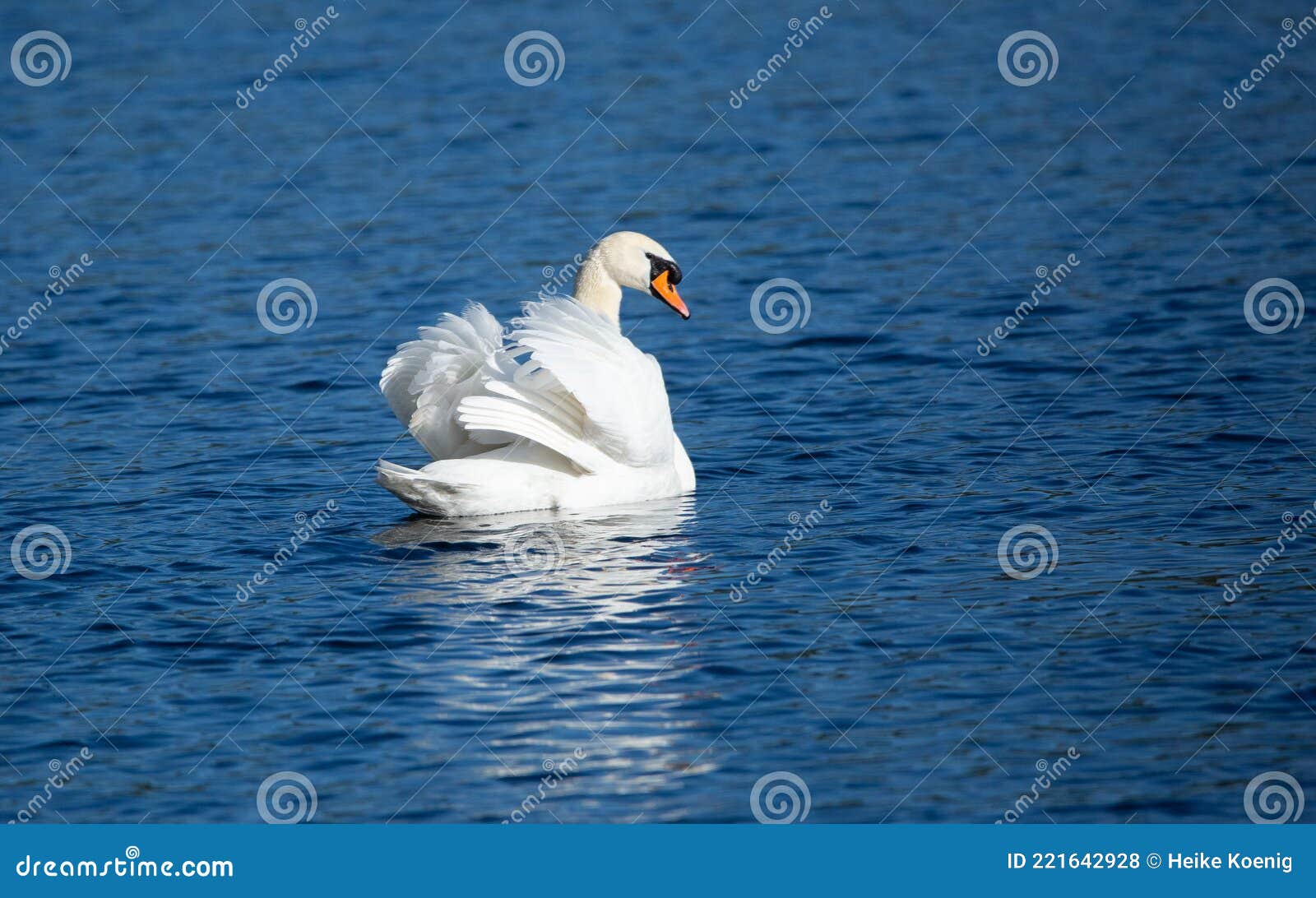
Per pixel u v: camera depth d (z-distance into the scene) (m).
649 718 10.48
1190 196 28.12
